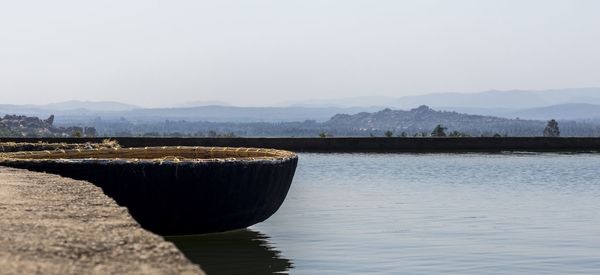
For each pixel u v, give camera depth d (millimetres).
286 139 32781
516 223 13359
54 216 6469
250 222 11680
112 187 10648
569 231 12531
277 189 11648
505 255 10391
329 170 24891
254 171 11016
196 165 10641
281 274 9008
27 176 9727
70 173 10656
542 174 23656
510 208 15492
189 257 10016
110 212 6727
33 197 7668
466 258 10195
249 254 10273
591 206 15914
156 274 4453
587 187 19906
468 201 16719
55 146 20297
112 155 14211
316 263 9727
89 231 5754
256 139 32000
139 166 10609
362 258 10117
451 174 23469
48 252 5027
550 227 12961
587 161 29000
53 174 10055
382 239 11609
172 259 4844
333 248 10820
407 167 26141
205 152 14750
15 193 7973
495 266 9672
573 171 24703
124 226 6004
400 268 9492
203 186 10719
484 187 19750
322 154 32219
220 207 10969
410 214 14469
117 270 4547
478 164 27500
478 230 12562
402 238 11703
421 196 17625
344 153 32781
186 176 10641
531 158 30562
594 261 10016
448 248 10914
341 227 12797
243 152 14297
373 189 19094
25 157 13289
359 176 22703
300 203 16203
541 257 10289
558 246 11133
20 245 5230
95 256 4922
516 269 9508
